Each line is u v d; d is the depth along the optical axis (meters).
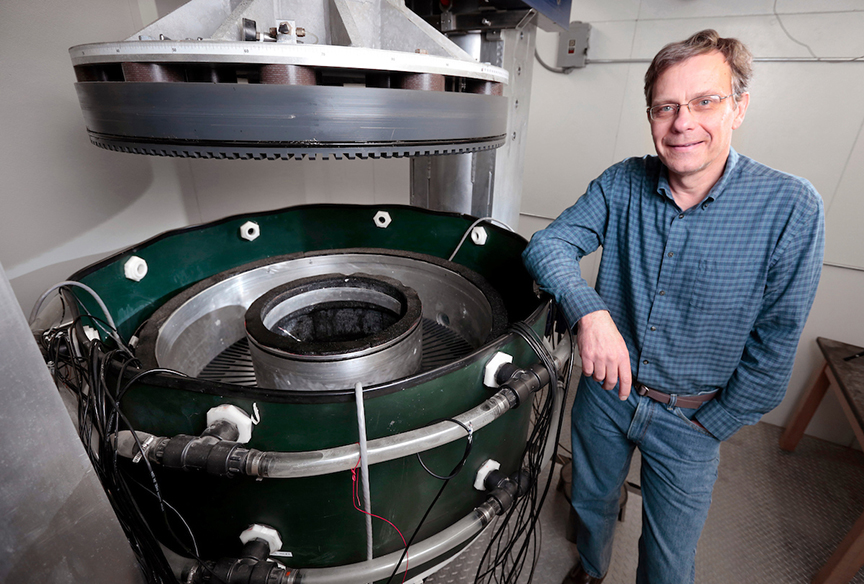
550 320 1.19
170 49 0.62
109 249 1.41
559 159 2.46
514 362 0.89
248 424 0.68
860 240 1.89
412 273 1.51
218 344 1.38
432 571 0.97
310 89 0.63
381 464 0.76
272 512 0.79
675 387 1.11
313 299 1.22
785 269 0.90
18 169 1.16
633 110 2.20
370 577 0.79
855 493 1.89
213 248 1.40
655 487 1.19
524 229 2.71
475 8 1.31
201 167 1.66
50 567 0.58
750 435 2.23
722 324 1.00
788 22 1.79
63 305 0.90
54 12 1.17
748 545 1.64
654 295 1.06
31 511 0.54
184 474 0.78
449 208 1.67
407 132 0.72
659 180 0.99
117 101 0.67
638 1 2.04
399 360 1.02
